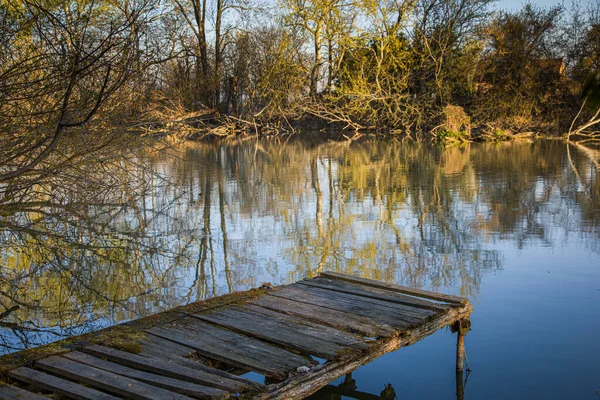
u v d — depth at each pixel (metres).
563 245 7.95
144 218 10.08
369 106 28.83
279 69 28.94
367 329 4.34
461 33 29.61
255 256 7.63
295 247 8.09
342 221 9.85
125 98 8.24
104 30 6.97
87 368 3.73
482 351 4.70
